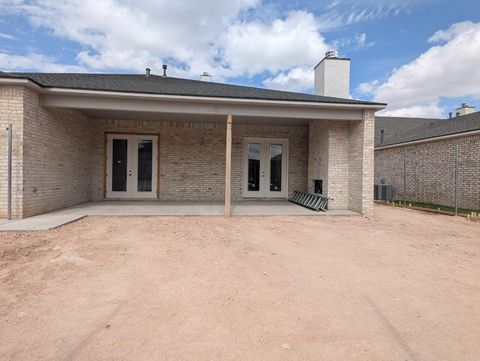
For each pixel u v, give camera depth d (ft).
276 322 8.11
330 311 8.80
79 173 30.94
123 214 24.23
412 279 11.56
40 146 23.09
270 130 36.96
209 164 35.96
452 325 8.13
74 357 6.45
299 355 6.64
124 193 34.88
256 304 9.16
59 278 10.93
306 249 15.67
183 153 35.58
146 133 34.88
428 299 9.75
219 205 31.32
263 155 37.11
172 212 25.86
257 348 6.88
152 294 9.75
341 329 7.81
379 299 9.70
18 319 8.02
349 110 26.63
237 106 25.07
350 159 28.91
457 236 19.56
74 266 12.17
